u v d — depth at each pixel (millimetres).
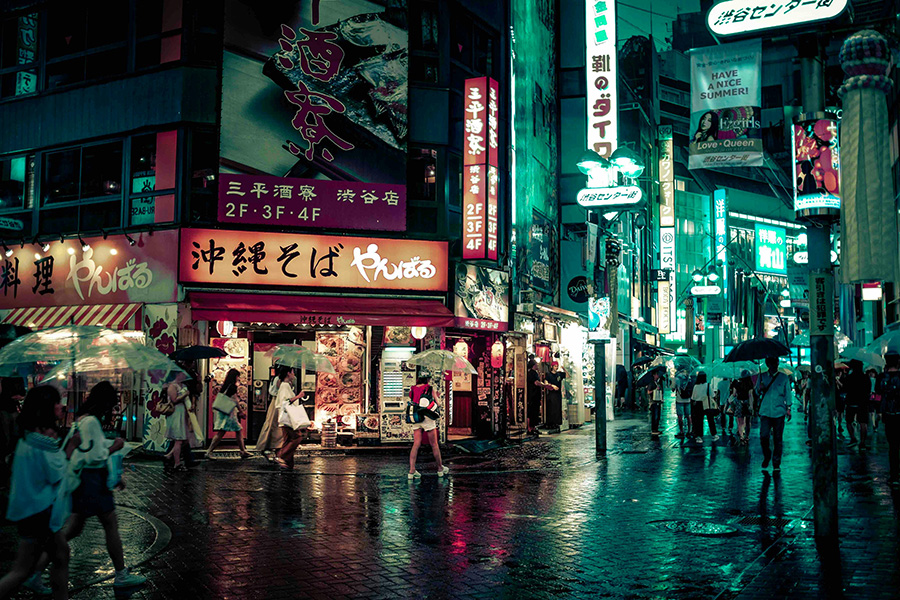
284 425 14719
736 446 18766
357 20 19250
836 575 6625
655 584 6648
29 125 19719
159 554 7801
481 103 19703
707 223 68500
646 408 39094
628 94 45875
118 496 11406
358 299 18500
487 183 19484
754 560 7387
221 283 17812
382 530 8969
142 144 18562
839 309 38656
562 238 29141
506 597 6320
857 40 7703
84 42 19328
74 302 18672
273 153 18359
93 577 6898
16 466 5559
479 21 21750
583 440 20906
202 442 16172
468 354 20844
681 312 60781
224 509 10359
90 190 19016
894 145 26000
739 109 12664
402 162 19234
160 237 17859
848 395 17344
